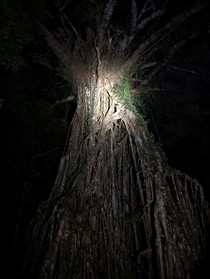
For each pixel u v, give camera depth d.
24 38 5.35
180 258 3.95
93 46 5.86
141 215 4.43
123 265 4.25
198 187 4.87
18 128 9.26
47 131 9.15
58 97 9.48
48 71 9.50
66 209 4.34
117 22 7.36
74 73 5.98
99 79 5.52
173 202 4.41
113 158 4.93
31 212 10.21
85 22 6.73
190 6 5.90
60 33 6.87
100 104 5.34
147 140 5.00
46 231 4.36
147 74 7.37
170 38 7.25
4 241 10.35
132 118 5.15
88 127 5.19
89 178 4.72
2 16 4.94
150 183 4.57
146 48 5.90
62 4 7.26
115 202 4.64
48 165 10.17
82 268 4.01
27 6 5.52
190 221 4.47
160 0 7.22
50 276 3.89
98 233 4.37
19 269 4.48
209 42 7.85
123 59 5.81
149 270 4.08
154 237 4.18
